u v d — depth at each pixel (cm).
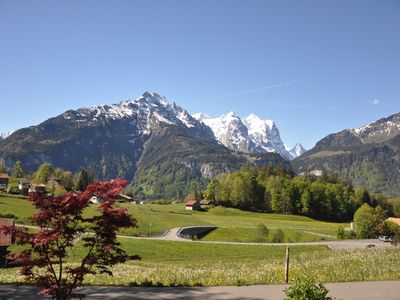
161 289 1997
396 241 7681
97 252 1386
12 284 2116
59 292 1320
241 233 11494
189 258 7100
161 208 17162
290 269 2970
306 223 15650
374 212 12650
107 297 1789
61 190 12644
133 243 8069
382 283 2194
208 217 15088
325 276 2445
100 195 1345
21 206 10256
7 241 4772
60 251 1319
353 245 9369
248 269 3200
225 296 1844
